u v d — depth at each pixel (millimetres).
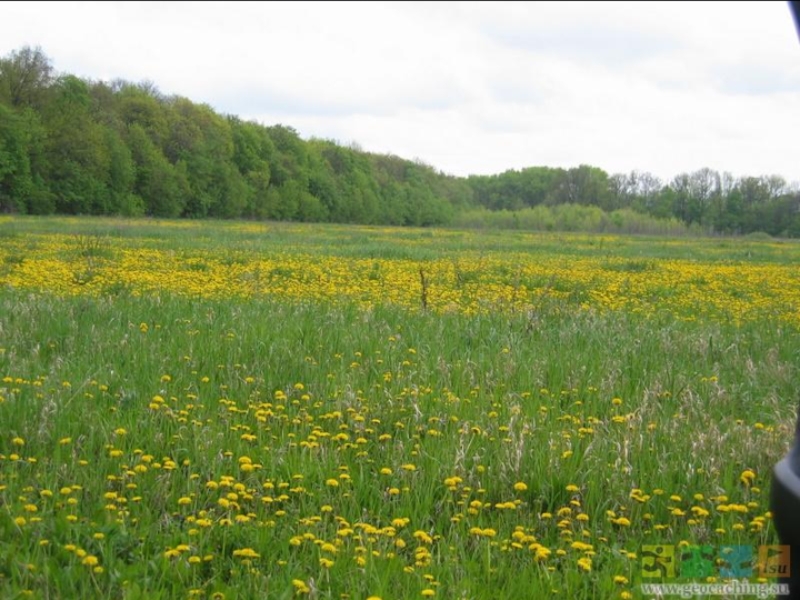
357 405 5992
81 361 6680
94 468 4797
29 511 4086
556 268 20719
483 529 4270
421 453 5117
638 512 4523
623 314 10766
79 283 13000
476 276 16734
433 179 129125
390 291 13398
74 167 64125
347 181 106188
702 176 107438
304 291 13008
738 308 13125
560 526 4305
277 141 98812
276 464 4930
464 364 7168
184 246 24781
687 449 5289
